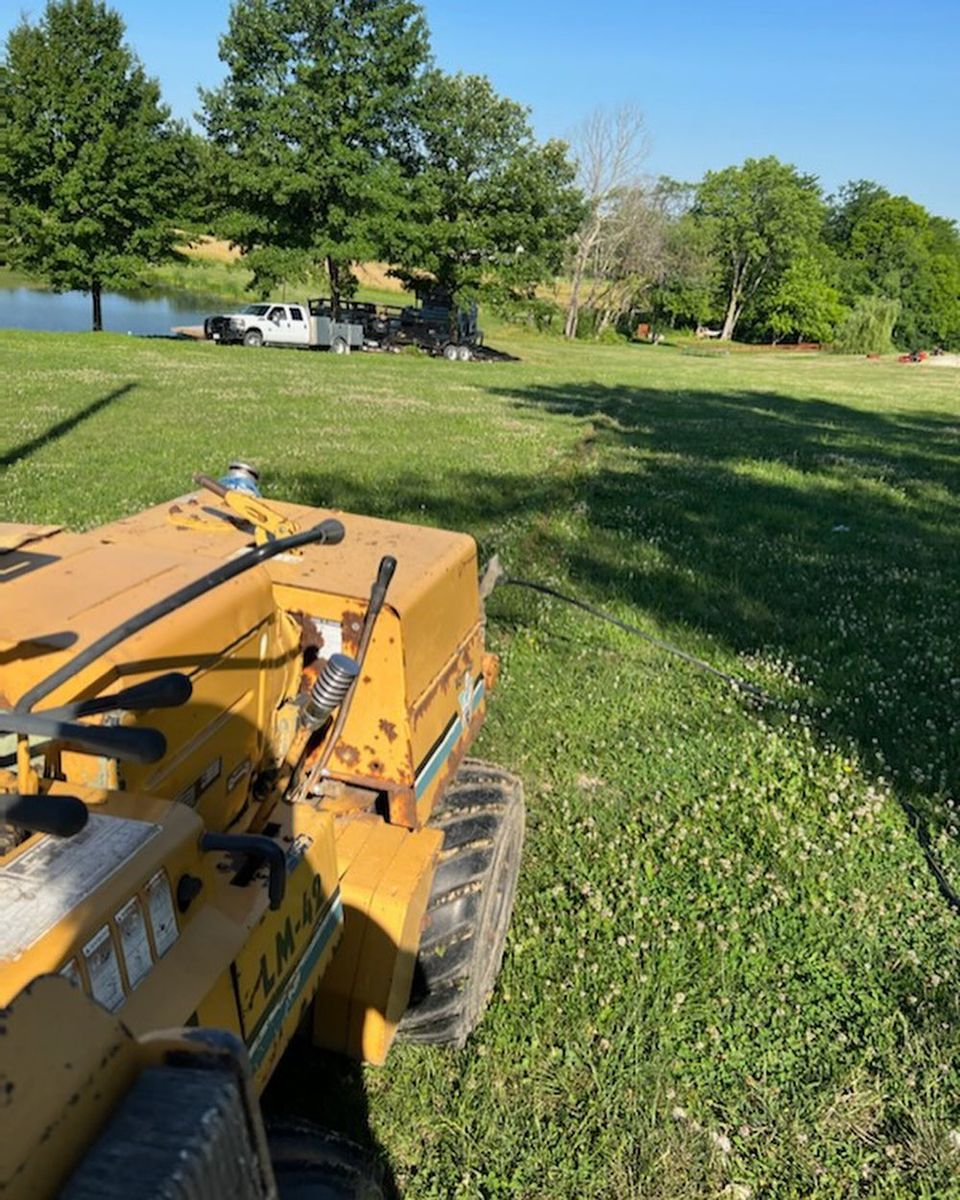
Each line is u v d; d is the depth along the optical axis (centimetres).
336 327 3891
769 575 996
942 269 10319
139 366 2577
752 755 601
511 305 4444
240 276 7394
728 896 459
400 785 329
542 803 530
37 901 165
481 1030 364
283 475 1260
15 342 2916
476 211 4197
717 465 1689
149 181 3578
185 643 238
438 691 353
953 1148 332
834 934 441
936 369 5766
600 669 717
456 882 342
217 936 200
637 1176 317
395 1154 316
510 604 831
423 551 365
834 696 700
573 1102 341
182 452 1379
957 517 1380
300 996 247
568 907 439
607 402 2655
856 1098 353
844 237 11225
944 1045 378
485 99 3997
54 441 1402
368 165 3881
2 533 290
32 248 3469
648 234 6844
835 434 2284
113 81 3384
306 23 3709
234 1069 121
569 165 4256
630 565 986
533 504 1201
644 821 521
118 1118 115
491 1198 306
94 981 166
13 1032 108
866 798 555
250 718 275
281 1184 225
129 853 182
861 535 1218
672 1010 384
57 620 226
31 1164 107
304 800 317
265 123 3700
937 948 437
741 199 8212
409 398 2347
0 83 3331
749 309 8838
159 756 158
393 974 299
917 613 916
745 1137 336
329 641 320
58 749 210
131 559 277
